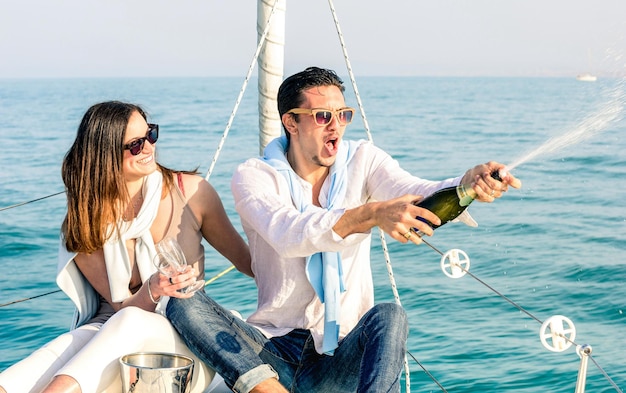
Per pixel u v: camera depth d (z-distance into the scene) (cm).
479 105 4428
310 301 302
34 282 1007
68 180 306
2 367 687
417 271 976
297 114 300
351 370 294
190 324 279
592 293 916
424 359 698
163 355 275
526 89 6950
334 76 303
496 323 792
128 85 11381
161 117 3712
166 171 323
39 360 280
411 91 6700
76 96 7250
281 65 411
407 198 259
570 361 692
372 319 280
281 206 287
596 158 1798
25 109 5072
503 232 1196
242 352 276
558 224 1246
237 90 8012
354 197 312
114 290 310
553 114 3631
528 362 688
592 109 220
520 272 1000
